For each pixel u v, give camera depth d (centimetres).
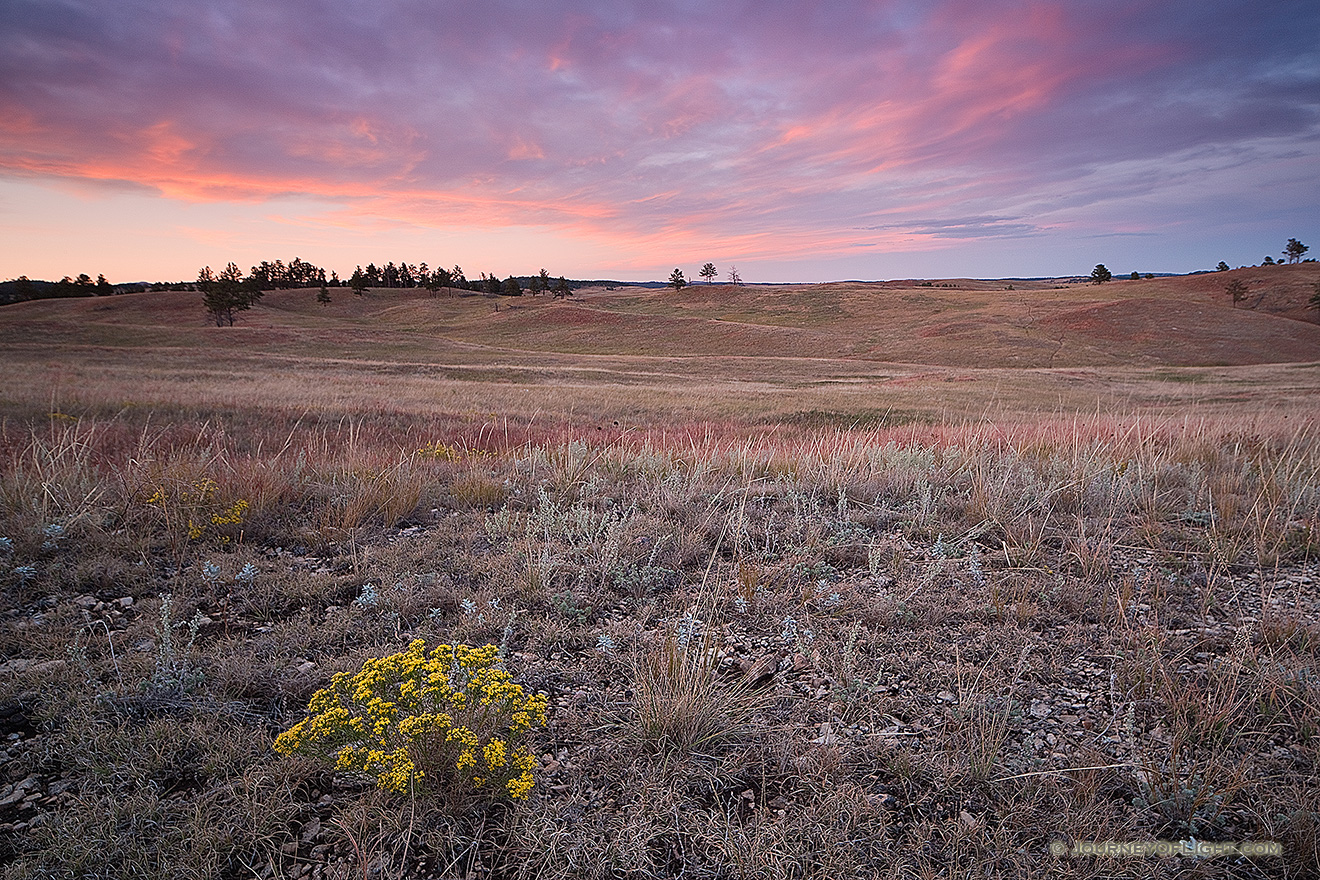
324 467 675
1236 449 801
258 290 11212
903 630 354
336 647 330
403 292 14788
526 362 5503
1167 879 198
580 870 201
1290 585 415
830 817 220
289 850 207
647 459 765
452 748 232
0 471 586
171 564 422
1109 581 414
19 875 191
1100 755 251
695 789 240
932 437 1166
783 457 821
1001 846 208
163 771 238
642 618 367
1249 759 248
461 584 407
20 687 279
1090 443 914
